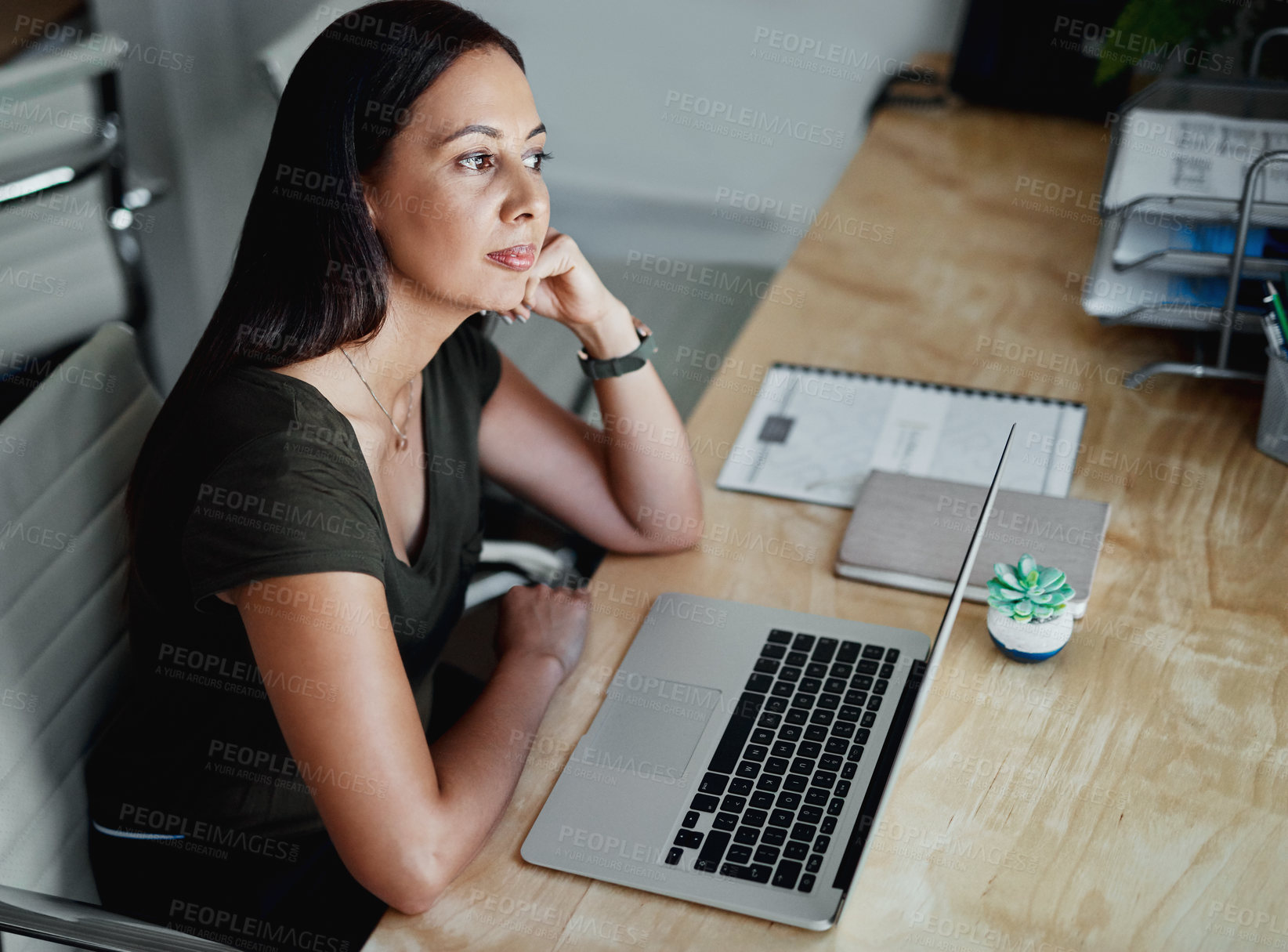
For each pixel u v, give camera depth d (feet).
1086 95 6.49
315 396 3.39
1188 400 4.60
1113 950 2.72
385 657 3.13
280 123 3.40
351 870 3.05
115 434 3.97
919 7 8.70
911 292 5.34
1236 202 4.55
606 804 3.17
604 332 4.29
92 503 3.85
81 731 3.81
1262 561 3.84
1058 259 5.50
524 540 5.57
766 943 2.79
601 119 9.70
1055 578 3.41
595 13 9.20
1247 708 3.33
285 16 8.16
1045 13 6.36
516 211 3.43
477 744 3.30
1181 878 2.88
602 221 10.12
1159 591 3.76
